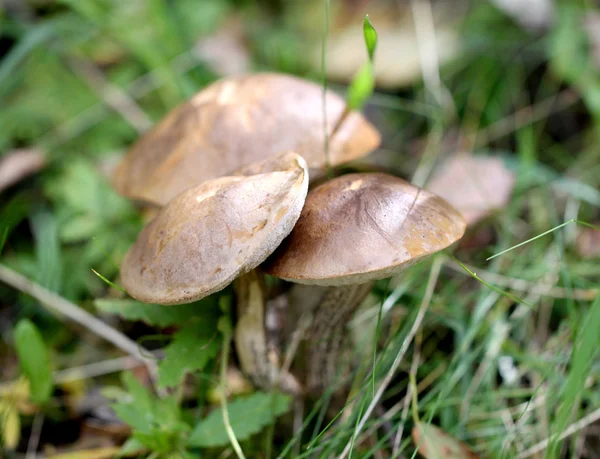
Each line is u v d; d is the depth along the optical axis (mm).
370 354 256
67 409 271
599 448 237
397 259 183
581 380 200
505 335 261
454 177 313
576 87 377
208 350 224
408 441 221
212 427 226
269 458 233
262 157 235
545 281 273
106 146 376
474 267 293
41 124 383
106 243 318
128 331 285
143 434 219
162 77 365
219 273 183
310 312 250
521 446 226
